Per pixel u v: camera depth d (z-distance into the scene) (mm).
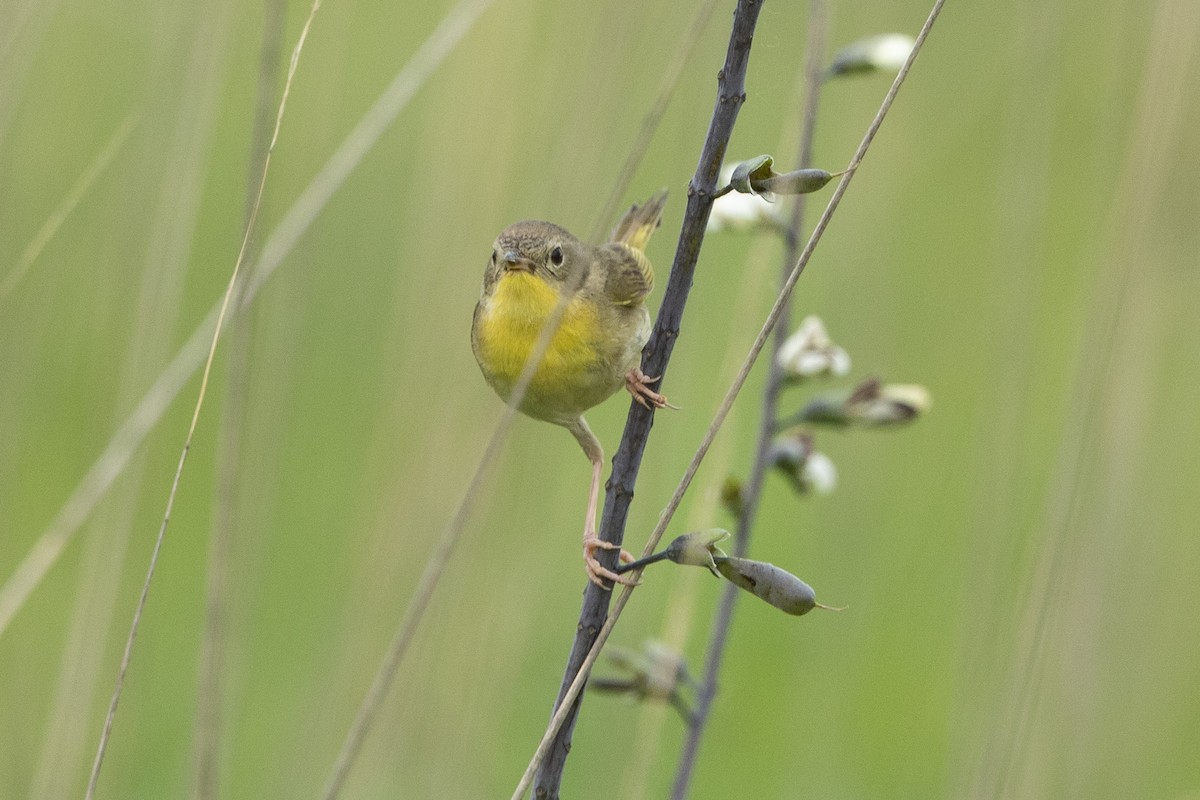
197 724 6180
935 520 10484
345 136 10711
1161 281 9008
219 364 10172
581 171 7711
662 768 9328
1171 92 7547
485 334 6793
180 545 9992
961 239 11625
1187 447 10453
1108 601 8305
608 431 9977
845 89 10266
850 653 8953
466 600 8219
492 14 8914
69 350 9328
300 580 9766
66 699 6977
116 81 9898
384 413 8727
